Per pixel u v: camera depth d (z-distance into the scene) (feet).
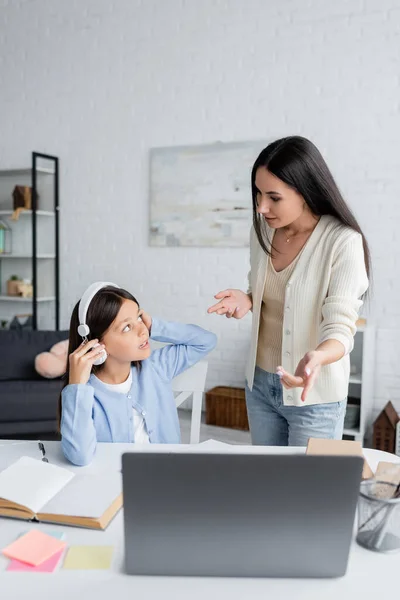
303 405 4.69
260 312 5.03
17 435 9.29
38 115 13.64
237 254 11.94
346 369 4.76
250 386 5.21
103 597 2.55
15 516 3.24
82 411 4.01
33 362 10.43
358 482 2.47
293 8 11.05
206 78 11.93
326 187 4.33
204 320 12.37
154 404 4.88
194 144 12.12
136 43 12.52
